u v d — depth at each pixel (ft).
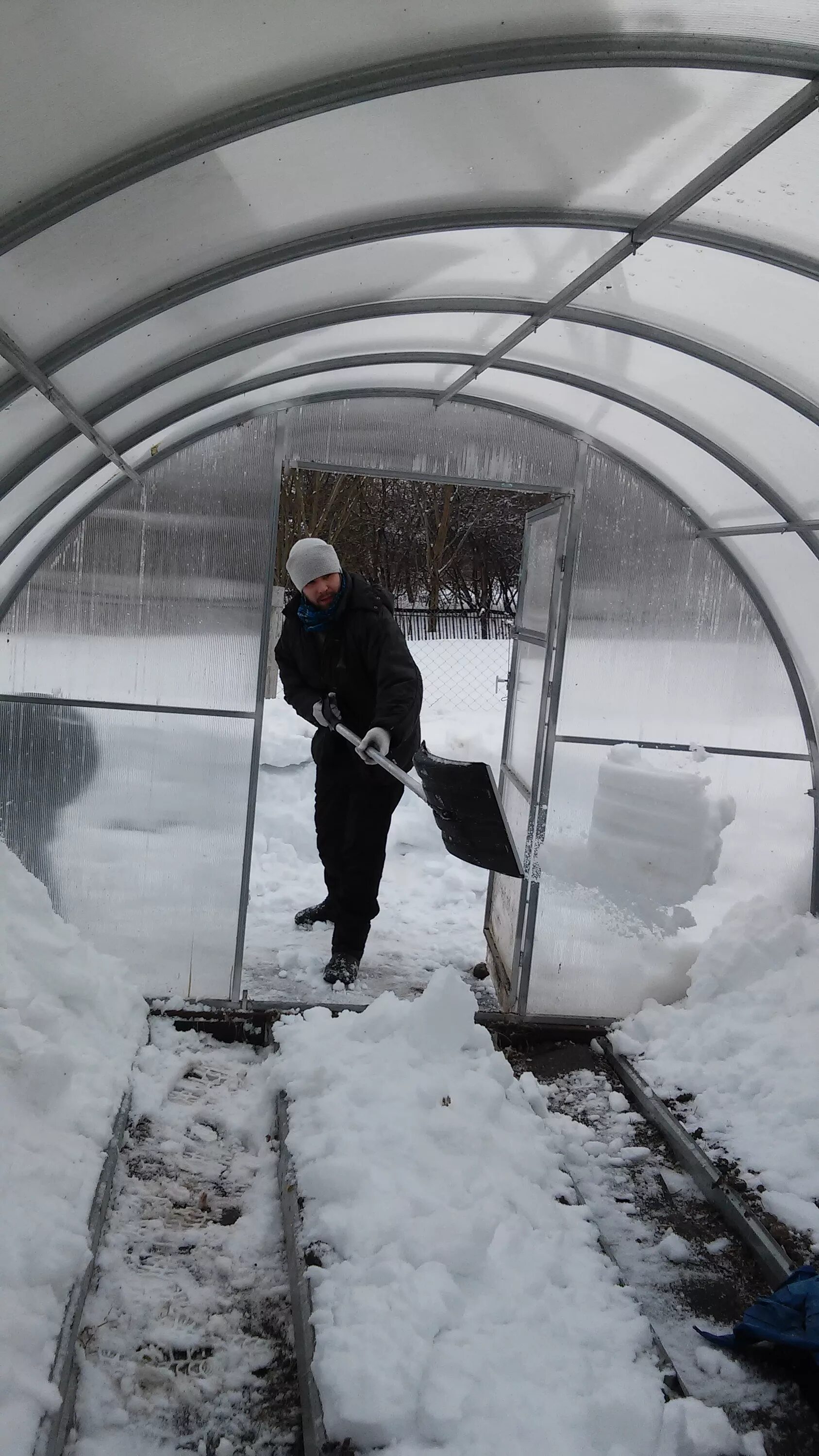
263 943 16.31
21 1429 6.03
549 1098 12.48
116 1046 11.19
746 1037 12.78
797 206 8.41
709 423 12.72
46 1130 8.82
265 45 6.41
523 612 17.52
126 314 9.15
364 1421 6.35
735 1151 10.89
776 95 7.32
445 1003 11.16
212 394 12.47
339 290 10.72
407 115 7.53
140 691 13.51
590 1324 7.55
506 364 12.85
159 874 13.76
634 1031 13.87
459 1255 7.85
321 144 7.73
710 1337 8.36
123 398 10.85
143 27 5.94
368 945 16.94
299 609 14.66
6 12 5.54
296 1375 7.61
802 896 15.21
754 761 14.98
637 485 14.42
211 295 9.70
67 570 13.25
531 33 6.78
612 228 9.25
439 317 11.55
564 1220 8.94
